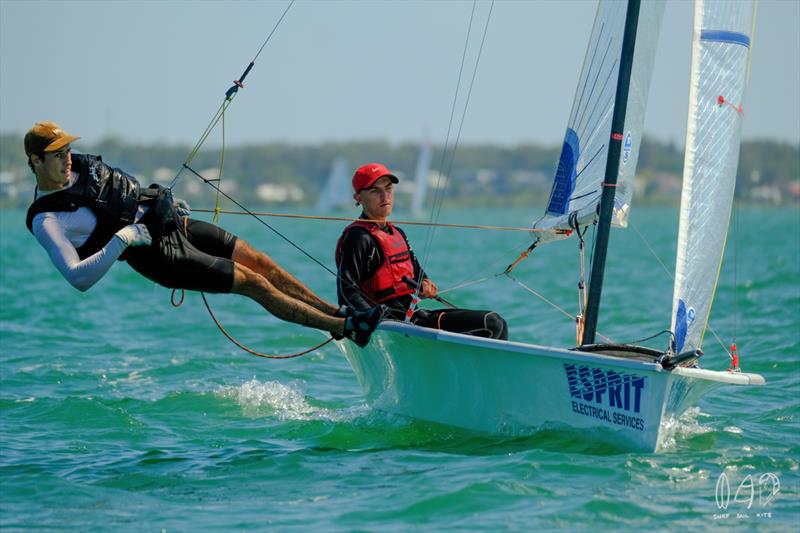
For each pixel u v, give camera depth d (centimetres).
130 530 1812
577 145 2491
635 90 2358
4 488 2072
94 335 4319
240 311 5066
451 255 10500
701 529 1759
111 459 2317
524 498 1909
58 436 2548
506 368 2248
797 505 1875
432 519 1822
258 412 2806
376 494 1972
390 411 2597
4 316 4881
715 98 2255
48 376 3341
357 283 2414
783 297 5103
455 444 2344
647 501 1889
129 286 6388
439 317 2450
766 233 13612
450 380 2359
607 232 2325
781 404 2803
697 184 2244
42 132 2028
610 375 2142
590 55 2458
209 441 2481
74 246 2092
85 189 2070
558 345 4006
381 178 2473
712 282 2272
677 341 2228
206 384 3197
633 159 2391
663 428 2206
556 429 2256
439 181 2673
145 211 2127
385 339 2411
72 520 1870
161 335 4325
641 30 2339
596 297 2342
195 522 1848
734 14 2256
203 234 2244
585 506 1858
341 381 3297
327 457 2272
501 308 5188
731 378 2214
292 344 4059
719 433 2409
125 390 3117
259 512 1895
